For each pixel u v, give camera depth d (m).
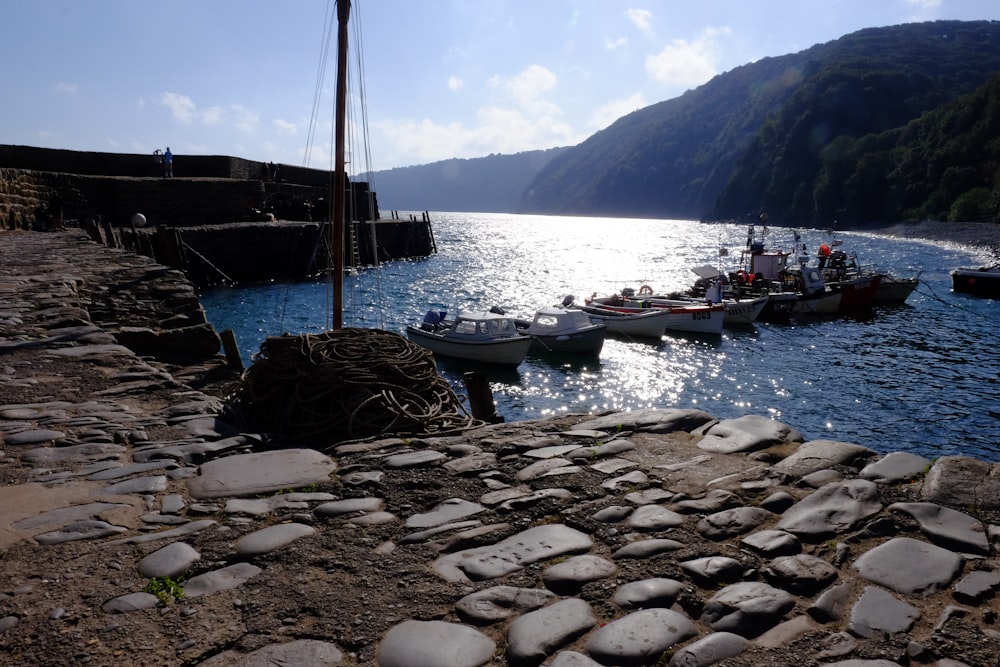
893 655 2.39
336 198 18.55
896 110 176.25
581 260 74.62
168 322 10.20
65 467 4.43
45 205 32.44
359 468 4.33
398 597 2.80
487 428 5.22
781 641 2.50
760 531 3.31
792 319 37.81
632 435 4.85
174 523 3.56
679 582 2.89
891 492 3.69
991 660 2.37
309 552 3.19
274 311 35.06
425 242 68.69
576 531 3.38
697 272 42.41
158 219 39.91
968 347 30.25
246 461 4.50
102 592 2.84
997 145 115.44
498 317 26.25
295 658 2.40
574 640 2.52
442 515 3.59
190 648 2.46
